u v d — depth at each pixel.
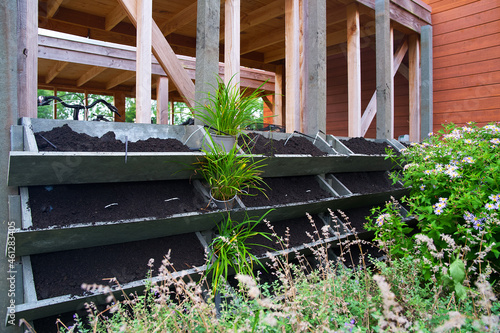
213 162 2.00
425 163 2.40
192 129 2.26
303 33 3.33
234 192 2.09
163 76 4.98
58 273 1.64
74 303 1.55
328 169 2.89
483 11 4.34
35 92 1.85
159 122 4.98
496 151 2.25
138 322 1.35
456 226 2.11
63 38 3.97
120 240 1.82
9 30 1.68
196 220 1.98
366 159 3.09
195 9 3.86
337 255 2.82
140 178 1.92
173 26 4.22
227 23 2.72
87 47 4.18
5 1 1.67
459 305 1.62
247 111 2.36
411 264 1.91
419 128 4.83
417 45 4.79
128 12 2.30
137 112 2.29
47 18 3.80
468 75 4.48
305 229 2.67
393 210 2.36
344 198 2.76
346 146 3.19
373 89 5.19
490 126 2.41
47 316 1.63
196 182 2.19
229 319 1.57
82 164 1.62
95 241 1.73
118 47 4.43
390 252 2.17
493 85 4.27
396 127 5.31
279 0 3.91
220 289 1.73
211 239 2.19
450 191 2.17
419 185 2.36
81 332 1.44
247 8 4.18
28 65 1.82
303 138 3.04
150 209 1.86
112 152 1.66
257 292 1.01
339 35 5.08
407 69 5.07
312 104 3.23
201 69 2.37
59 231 1.53
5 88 1.67
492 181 2.02
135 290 1.69
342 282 1.76
